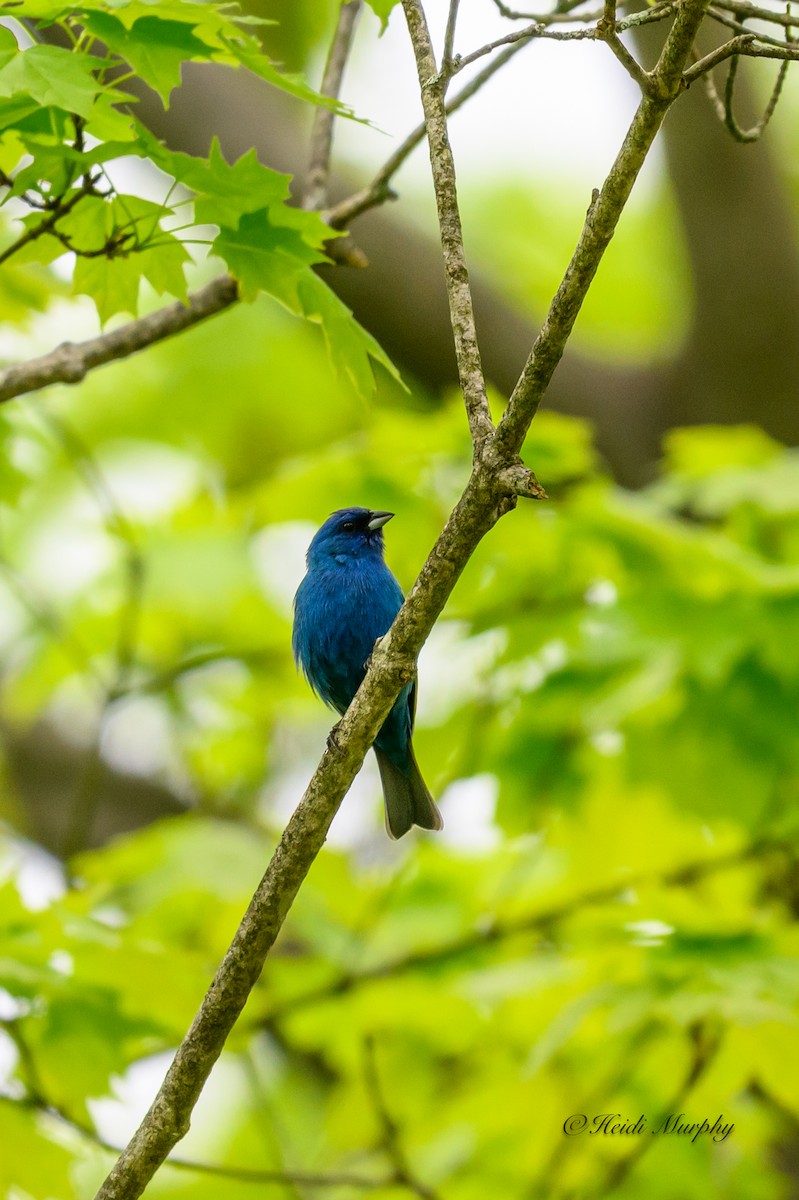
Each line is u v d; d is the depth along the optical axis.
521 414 5.37
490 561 10.25
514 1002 10.02
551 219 18.67
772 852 9.93
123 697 12.09
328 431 17.75
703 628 8.95
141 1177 6.45
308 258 7.35
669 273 16.58
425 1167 10.80
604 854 10.83
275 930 6.31
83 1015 8.77
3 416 11.41
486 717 10.52
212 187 7.02
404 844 15.15
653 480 12.23
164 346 17.20
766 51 5.16
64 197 7.08
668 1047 9.78
